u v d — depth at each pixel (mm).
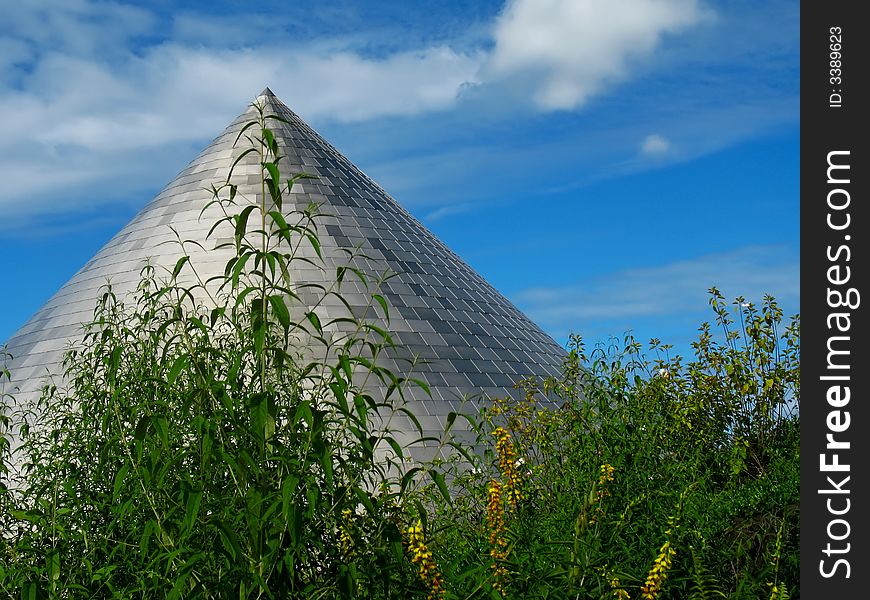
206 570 5047
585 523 5863
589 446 8477
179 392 6109
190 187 26641
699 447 9156
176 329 6164
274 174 5105
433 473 5445
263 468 4855
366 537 5500
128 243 26047
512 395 22703
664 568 5859
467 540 6910
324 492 5215
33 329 25656
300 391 5723
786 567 7258
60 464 6605
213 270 23031
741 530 7734
